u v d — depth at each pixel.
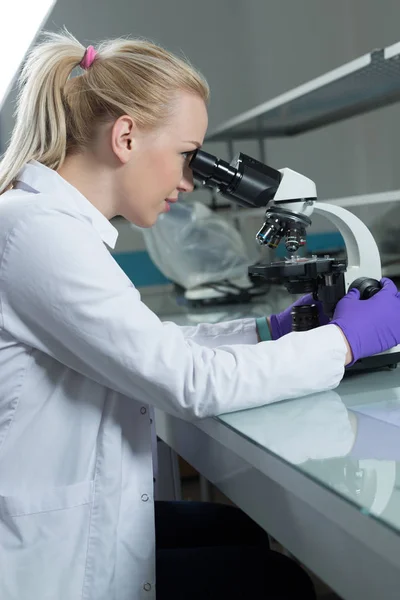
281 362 1.16
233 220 4.07
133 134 1.19
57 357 1.11
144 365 1.07
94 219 1.20
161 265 3.26
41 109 1.22
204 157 1.33
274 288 3.35
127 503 1.16
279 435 1.02
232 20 4.49
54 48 1.25
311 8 4.55
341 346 1.20
